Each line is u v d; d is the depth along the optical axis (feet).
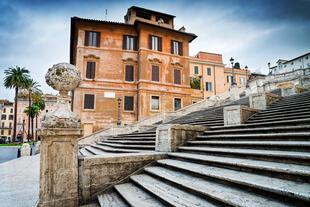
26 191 15.61
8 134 218.59
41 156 11.25
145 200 10.45
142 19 89.92
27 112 170.91
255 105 33.01
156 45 83.66
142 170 15.12
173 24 96.37
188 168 12.75
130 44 82.23
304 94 33.81
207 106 66.33
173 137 19.29
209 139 20.38
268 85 109.19
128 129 54.65
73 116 12.28
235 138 18.13
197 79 118.21
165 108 80.28
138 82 78.18
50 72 12.47
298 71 108.27
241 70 145.89
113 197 12.22
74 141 12.20
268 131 17.78
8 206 12.15
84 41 76.38
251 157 12.69
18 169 26.27
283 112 24.30
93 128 72.13
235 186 9.65
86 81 74.02
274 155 11.30
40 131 11.13
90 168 12.95
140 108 75.51
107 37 79.30
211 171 11.54
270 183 8.48
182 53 88.69
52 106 218.79
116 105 75.87
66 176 11.78
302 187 7.72
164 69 83.41
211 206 8.33
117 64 78.64
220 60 138.72
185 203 8.81
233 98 65.77
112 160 13.79
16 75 123.75
